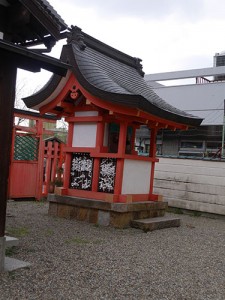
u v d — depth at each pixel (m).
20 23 4.79
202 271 5.10
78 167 8.27
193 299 4.04
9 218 7.90
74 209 8.05
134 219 7.82
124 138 7.61
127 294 4.04
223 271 5.18
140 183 8.35
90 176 8.06
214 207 10.35
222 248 6.62
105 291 4.07
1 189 4.34
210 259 5.78
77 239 6.34
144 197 8.47
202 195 10.59
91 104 7.70
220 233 8.09
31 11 4.57
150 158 8.52
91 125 8.08
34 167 10.98
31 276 4.31
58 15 5.18
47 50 5.42
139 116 7.18
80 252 5.54
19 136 10.59
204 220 9.88
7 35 4.89
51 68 4.61
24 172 10.73
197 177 10.71
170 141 22.42
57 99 8.07
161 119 7.72
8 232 6.52
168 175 11.20
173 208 11.07
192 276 4.84
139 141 21.89
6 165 4.39
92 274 4.59
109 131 8.12
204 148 21.38
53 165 11.52
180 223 8.66
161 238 6.97
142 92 8.46
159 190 11.31
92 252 5.59
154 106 7.18
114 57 9.05
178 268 5.15
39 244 5.83
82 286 4.16
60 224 7.49
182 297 4.08
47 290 3.95
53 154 11.52
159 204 8.48
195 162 10.79
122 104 6.86
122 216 7.46
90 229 7.20
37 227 7.11
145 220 7.83
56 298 3.76
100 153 7.79
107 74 7.99
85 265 4.92
